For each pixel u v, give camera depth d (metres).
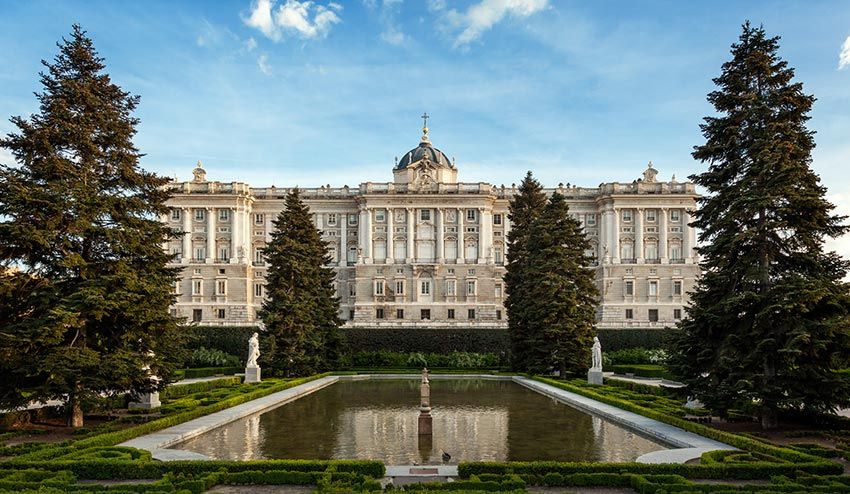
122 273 29.89
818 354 27.08
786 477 19.80
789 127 29.20
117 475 20.86
